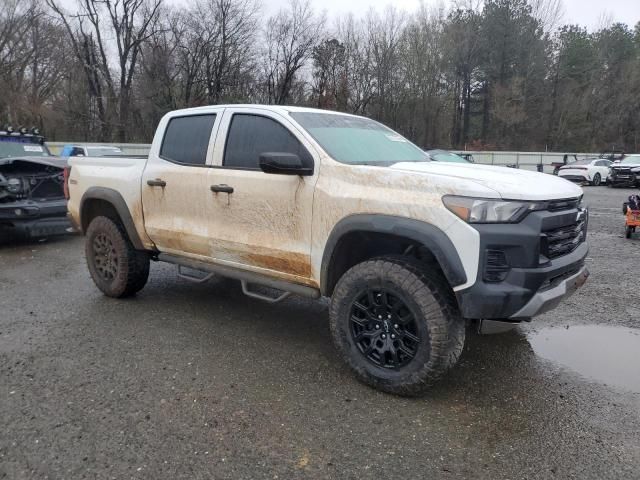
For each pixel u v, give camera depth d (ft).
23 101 114.62
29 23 118.21
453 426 9.66
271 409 10.18
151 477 8.09
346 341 11.34
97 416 9.82
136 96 130.93
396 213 10.36
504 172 11.48
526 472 8.32
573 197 11.00
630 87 190.90
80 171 17.75
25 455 8.59
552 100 190.49
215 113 14.20
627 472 8.31
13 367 11.93
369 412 10.13
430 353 10.13
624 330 14.87
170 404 10.30
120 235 16.53
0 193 25.70
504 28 178.50
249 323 15.11
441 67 161.07
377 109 150.92
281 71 142.82
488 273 9.64
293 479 8.10
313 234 11.68
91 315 15.65
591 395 10.93
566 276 10.95
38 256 24.80
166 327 14.67
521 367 12.34
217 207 13.53
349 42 148.36
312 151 11.93
